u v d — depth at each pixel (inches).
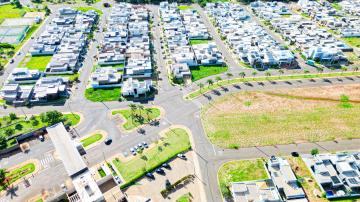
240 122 7401.6
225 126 7288.4
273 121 7431.1
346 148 6673.2
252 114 7657.5
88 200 5187.0
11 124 7357.3
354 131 7135.8
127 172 6117.1
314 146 6732.3
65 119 7445.9
